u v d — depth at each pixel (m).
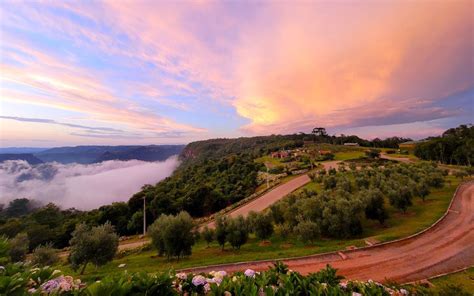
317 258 15.17
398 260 14.36
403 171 42.78
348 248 16.48
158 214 52.28
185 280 3.55
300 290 3.42
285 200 32.09
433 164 53.69
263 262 14.96
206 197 56.81
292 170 70.56
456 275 12.08
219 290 3.23
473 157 62.22
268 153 123.44
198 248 24.72
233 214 38.09
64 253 30.78
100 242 18.00
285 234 23.86
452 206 26.19
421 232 18.88
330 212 22.69
